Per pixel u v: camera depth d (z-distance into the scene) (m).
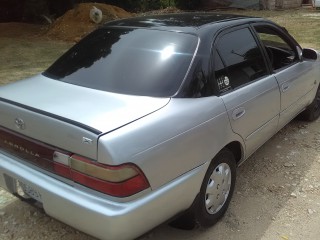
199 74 3.09
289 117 4.57
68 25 13.11
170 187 2.68
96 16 13.37
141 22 3.66
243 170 4.25
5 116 2.89
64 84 3.16
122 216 2.40
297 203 3.66
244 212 3.52
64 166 2.56
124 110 2.69
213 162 3.14
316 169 4.28
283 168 4.30
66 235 3.21
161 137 2.62
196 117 2.89
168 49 3.20
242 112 3.40
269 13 18.23
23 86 3.22
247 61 3.69
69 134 2.49
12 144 2.91
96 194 2.48
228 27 3.57
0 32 13.51
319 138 5.04
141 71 3.08
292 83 4.38
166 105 2.82
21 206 3.57
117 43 3.40
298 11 18.55
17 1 16.62
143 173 2.49
